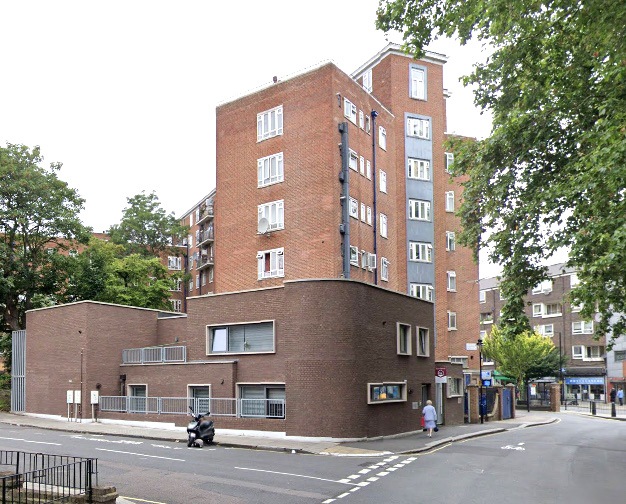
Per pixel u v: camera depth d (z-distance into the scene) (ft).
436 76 151.53
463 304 163.73
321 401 84.07
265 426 87.92
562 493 49.06
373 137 132.26
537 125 68.85
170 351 109.81
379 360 92.43
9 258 150.30
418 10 58.49
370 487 51.13
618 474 58.80
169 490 49.88
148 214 238.89
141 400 108.47
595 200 56.95
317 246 115.44
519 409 207.00
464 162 79.15
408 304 105.09
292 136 122.01
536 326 258.37
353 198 121.19
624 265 54.39
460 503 45.11
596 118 64.28
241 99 131.75
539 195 66.74
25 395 131.64
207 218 232.73
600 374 229.66
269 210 123.65
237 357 99.19
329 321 86.02
